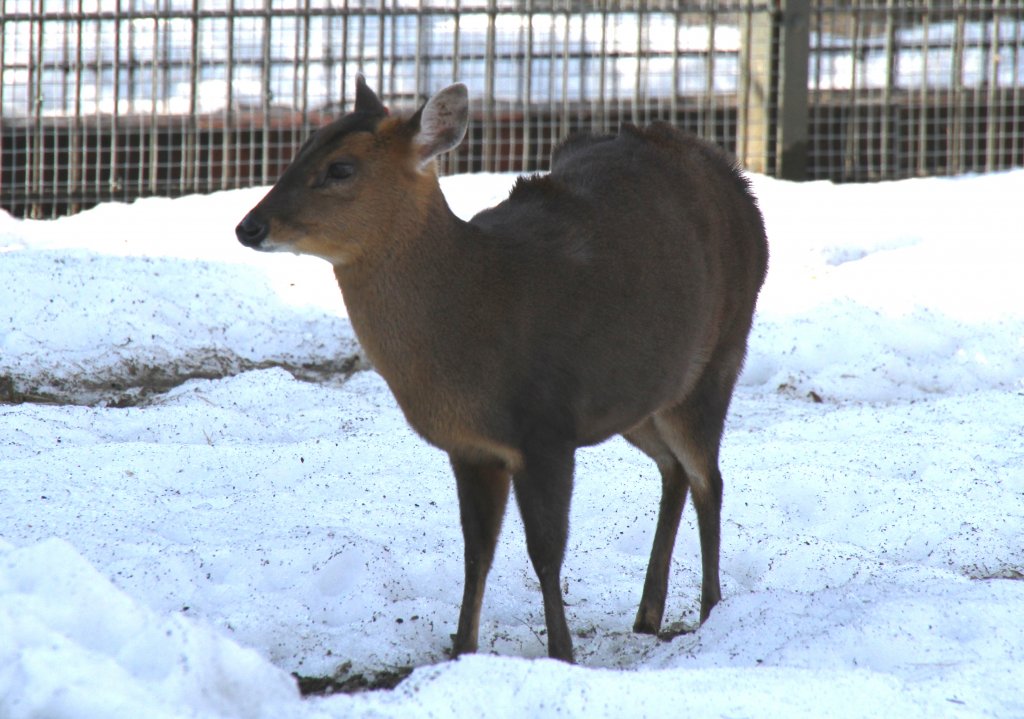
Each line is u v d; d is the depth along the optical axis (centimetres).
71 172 3409
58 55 3569
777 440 1986
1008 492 1730
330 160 1209
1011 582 1301
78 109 3388
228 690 891
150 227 2978
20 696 814
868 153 3434
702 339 1410
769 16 3338
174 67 3478
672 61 3456
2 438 1855
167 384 2286
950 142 3481
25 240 2856
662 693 960
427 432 1265
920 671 1097
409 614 1358
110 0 3578
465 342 1220
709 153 1532
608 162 1401
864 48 3494
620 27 3506
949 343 2442
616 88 3441
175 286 2530
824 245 2820
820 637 1172
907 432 1995
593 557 1581
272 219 1201
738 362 1498
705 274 1398
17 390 2175
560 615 1230
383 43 3356
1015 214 2950
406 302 1224
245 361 2391
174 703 841
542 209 1314
